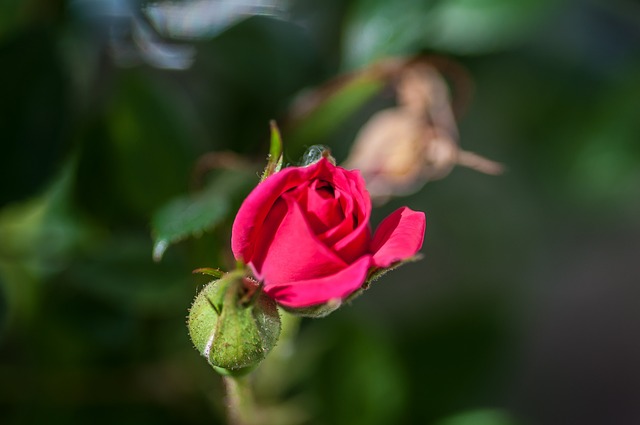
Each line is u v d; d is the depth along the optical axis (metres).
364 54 0.30
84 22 0.30
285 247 0.20
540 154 0.41
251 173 0.28
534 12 0.32
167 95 0.30
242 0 0.32
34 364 0.31
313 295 0.20
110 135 0.30
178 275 0.29
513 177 0.41
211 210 0.26
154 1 0.29
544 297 0.48
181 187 0.30
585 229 0.44
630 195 0.41
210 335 0.21
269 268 0.21
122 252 0.30
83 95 0.30
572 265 0.47
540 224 0.43
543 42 0.39
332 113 0.29
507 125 0.40
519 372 0.47
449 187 0.41
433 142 0.29
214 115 0.32
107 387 0.31
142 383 0.31
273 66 0.31
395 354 0.36
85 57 0.30
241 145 0.31
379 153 0.29
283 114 0.29
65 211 0.30
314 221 0.21
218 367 0.21
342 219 0.21
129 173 0.30
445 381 0.38
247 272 0.21
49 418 0.30
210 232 0.27
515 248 0.42
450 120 0.29
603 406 0.48
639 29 0.39
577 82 0.40
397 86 0.29
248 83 0.31
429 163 0.29
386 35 0.30
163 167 0.30
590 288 0.49
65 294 0.30
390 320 0.39
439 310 0.40
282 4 0.32
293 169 0.20
